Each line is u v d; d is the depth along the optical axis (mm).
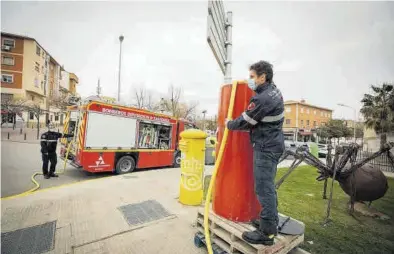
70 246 3047
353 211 4973
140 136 9180
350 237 3736
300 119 51250
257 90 2482
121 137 8539
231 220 2887
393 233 3939
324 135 44781
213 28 3145
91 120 7789
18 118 32719
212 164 12578
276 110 2295
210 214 3066
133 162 8953
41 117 36281
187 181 4754
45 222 3754
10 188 6297
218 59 3691
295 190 6852
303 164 14203
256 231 2455
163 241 3205
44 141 7590
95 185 6297
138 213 4227
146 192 5680
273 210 2354
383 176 5082
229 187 2918
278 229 2779
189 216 4129
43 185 6738
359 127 47344
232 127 2488
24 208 4367
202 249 3018
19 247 2992
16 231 3418
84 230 3504
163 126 10109
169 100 38906
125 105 8672
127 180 7031
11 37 32594
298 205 5324
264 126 2320
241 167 2881
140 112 9117
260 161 2350
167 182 6891
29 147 16016
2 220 3795
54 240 3188
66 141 9047
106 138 8133
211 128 47781
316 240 3572
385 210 5258
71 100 9359
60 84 52438
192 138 4715
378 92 20969
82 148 7613
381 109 20062
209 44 3023
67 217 3988
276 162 2375
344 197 6207
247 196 2871
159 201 4957
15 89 32656
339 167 5305
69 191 5617
